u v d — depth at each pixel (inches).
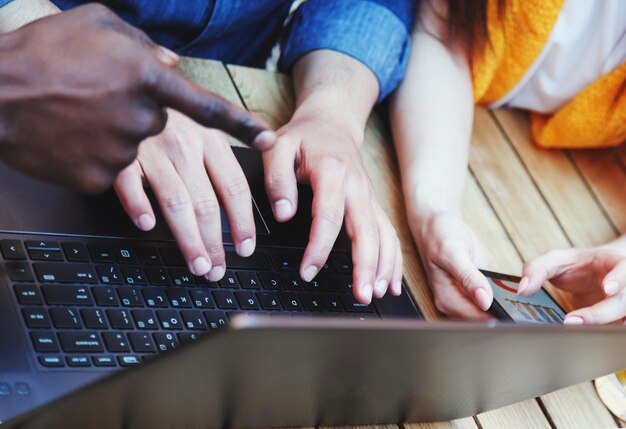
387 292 35.4
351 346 21.0
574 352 27.0
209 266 29.7
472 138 53.0
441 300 38.8
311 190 37.4
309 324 19.3
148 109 21.2
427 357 23.1
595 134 53.7
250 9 49.5
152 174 30.7
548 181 52.2
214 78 45.1
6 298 25.5
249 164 36.9
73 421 21.4
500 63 54.1
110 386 20.0
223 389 22.2
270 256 33.1
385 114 50.9
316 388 24.3
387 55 48.6
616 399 37.1
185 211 30.0
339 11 49.0
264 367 21.1
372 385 25.2
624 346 28.6
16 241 27.5
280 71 50.4
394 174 46.5
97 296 27.2
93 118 21.0
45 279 26.7
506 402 31.8
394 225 43.0
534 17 51.3
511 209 48.4
